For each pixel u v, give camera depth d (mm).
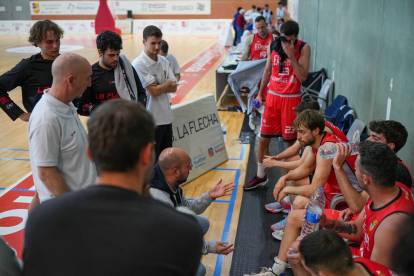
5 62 14203
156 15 24734
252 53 7145
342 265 1452
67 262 903
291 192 2936
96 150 993
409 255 1720
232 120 7059
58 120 2023
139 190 1047
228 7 24062
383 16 3455
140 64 3648
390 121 2496
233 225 3615
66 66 2033
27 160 5367
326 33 7254
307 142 2883
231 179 4664
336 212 2637
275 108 4262
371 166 1834
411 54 2691
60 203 953
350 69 4926
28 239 954
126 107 1013
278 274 2625
